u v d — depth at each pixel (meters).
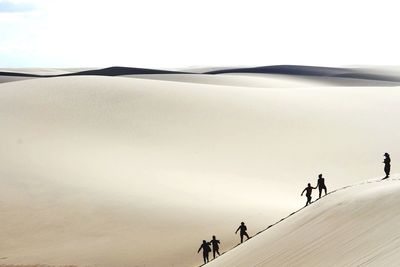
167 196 34.19
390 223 11.25
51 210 31.73
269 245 15.85
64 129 44.97
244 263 15.59
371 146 45.22
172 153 42.59
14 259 26.47
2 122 45.50
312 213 15.99
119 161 39.94
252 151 43.81
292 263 12.76
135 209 31.88
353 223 12.73
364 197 14.04
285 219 18.70
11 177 35.91
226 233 28.11
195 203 33.12
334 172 41.09
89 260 25.84
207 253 23.09
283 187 38.09
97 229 29.62
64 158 39.50
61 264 25.44
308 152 43.97
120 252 26.59
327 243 12.56
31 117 46.81
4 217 30.91
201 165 40.97
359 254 10.57
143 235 28.61
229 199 34.19
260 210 31.73
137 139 44.53
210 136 45.78
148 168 39.22
